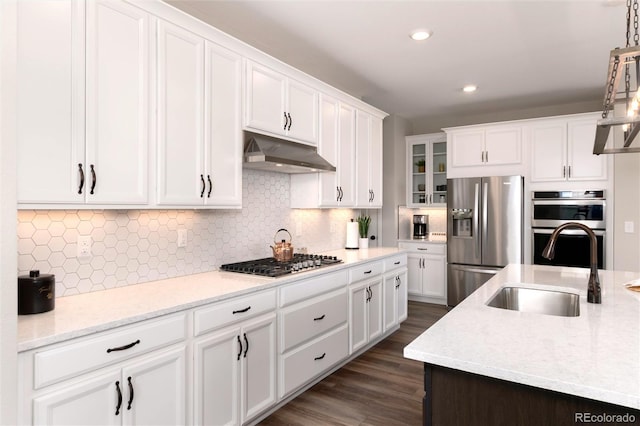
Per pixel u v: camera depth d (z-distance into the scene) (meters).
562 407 1.10
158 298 1.96
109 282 2.17
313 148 3.38
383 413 2.52
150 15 2.03
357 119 3.96
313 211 3.95
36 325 1.51
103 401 1.56
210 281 2.41
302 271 2.77
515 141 4.69
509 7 2.57
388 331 4.04
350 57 3.41
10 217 1.16
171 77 2.14
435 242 5.25
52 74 1.64
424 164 5.70
